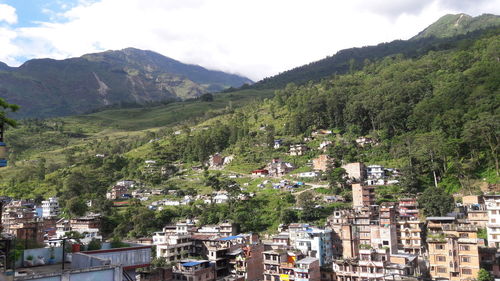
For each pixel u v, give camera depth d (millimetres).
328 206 174625
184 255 138000
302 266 108125
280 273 113375
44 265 34625
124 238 174500
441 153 190625
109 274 27281
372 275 104375
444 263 109188
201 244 141750
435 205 150125
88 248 37938
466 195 166875
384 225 128000
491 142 188750
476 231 114688
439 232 124375
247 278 122000
